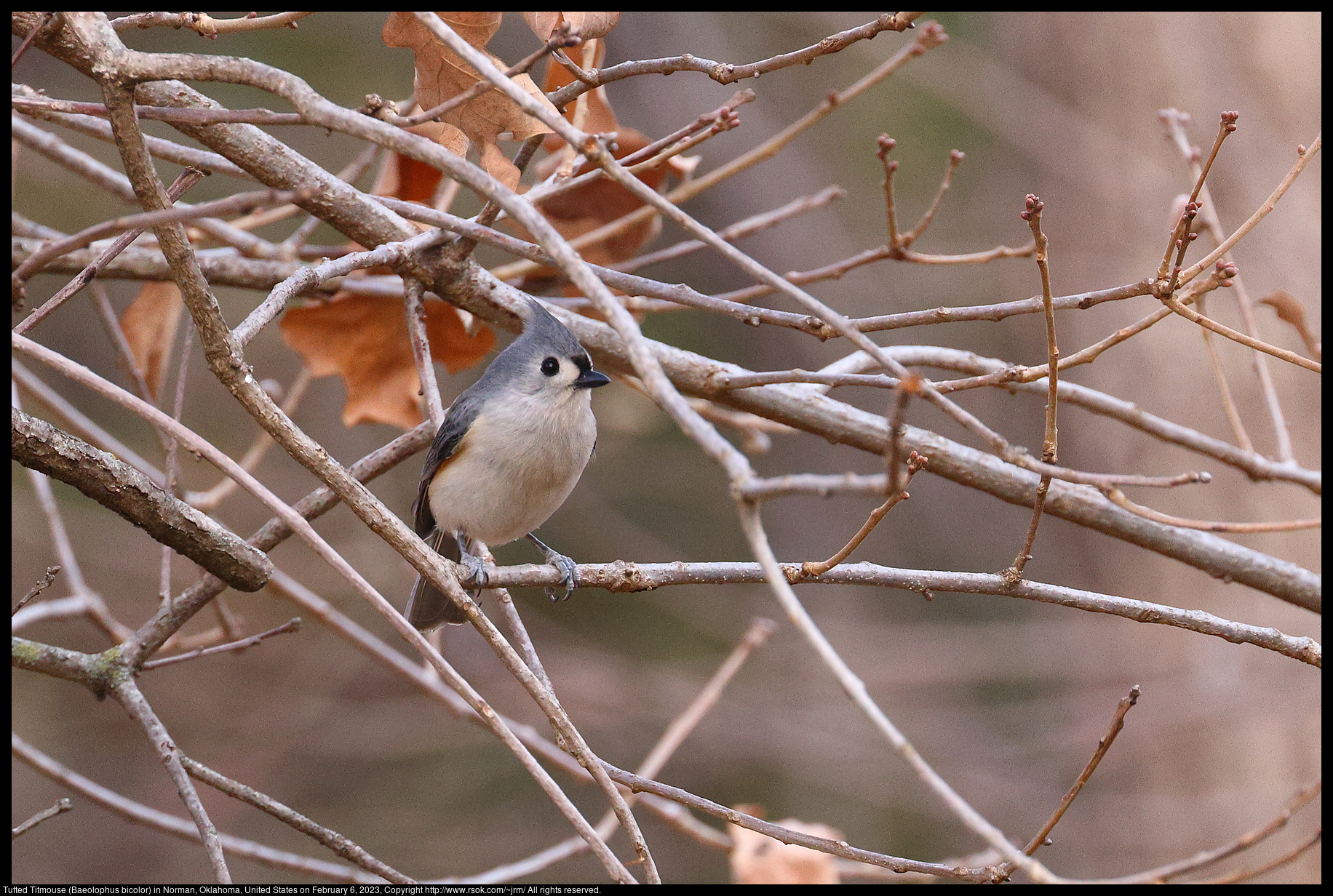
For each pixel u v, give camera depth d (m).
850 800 15.93
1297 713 12.11
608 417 14.63
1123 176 13.12
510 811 15.30
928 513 17.89
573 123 6.49
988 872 4.87
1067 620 15.01
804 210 7.68
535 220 3.59
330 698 15.38
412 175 7.16
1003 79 14.32
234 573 5.14
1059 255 13.80
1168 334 12.41
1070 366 5.22
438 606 6.62
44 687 14.82
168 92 5.70
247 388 4.39
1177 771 12.85
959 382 5.26
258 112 3.94
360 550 14.70
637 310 7.47
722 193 16.97
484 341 7.70
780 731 15.52
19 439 4.57
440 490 6.64
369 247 6.26
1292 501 11.39
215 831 4.98
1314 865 11.46
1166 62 12.78
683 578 5.21
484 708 4.00
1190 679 12.75
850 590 17.44
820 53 4.92
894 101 17.39
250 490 4.04
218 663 15.34
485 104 5.12
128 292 15.05
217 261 7.42
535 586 5.21
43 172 12.70
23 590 13.95
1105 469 12.76
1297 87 11.82
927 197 16.97
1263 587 6.68
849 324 3.95
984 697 16.95
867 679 15.72
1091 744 13.68
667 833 15.62
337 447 15.21
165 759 5.21
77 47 4.37
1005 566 17.30
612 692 15.33
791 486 2.96
